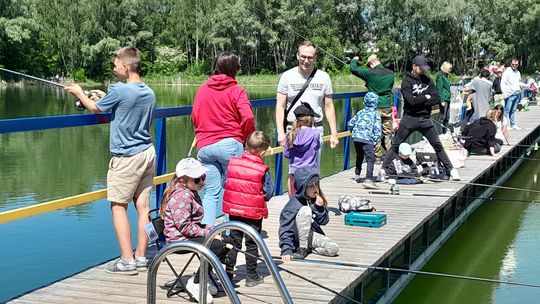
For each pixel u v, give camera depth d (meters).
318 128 5.64
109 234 7.70
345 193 7.42
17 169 12.60
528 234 8.16
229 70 4.56
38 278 6.15
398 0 60.47
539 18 52.56
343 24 64.25
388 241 5.38
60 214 8.64
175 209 3.92
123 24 58.88
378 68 9.23
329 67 47.44
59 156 14.48
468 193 8.79
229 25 60.91
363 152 7.82
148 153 4.34
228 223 3.20
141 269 4.52
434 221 7.27
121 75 4.35
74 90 4.22
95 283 4.30
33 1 52.16
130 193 4.33
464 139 10.53
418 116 7.98
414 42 61.81
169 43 66.25
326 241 4.92
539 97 24.00
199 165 3.98
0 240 7.39
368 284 5.23
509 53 55.34
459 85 13.98
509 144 11.69
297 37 60.88
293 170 5.41
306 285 4.29
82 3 54.56
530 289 6.17
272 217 6.26
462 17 58.28
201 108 4.55
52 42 50.53
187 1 65.62
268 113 24.38
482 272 6.73
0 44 39.19
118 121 4.22
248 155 4.25
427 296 6.08
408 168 8.20
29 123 4.05
